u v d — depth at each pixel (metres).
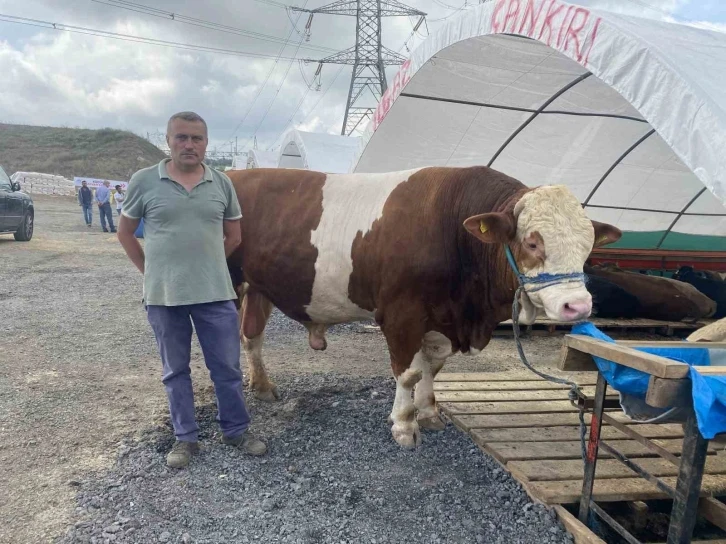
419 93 6.18
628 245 10.09
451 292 3.58
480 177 3.52
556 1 3.89
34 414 4.12
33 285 9.02
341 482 3.35
